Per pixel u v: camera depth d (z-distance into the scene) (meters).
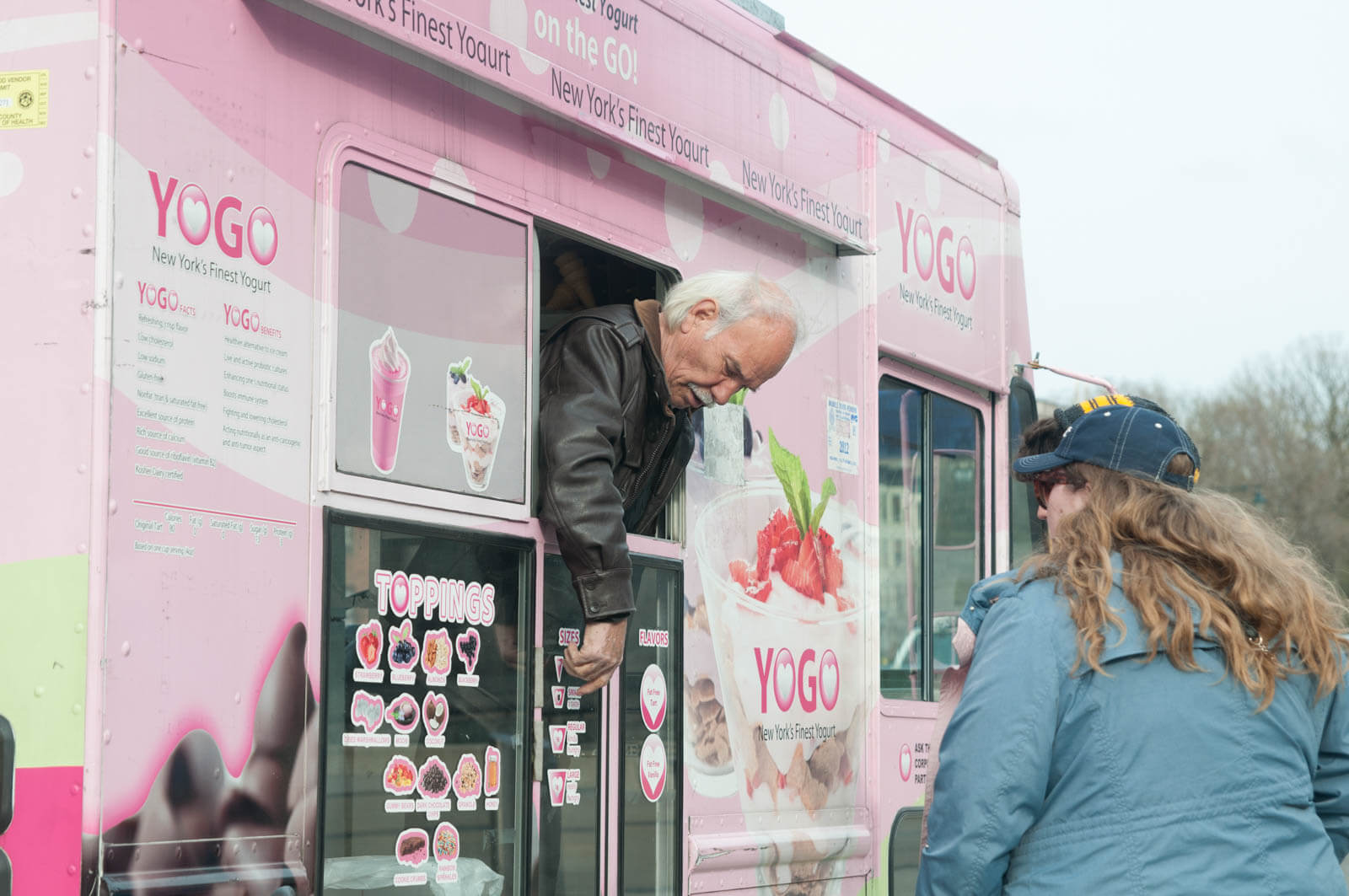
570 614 2.97
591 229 3.06
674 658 3.26
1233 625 1.96
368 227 2.47
